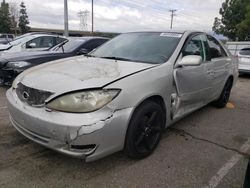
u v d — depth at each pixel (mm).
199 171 2936
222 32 30297
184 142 3658
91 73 2818
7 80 6039
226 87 5340
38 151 3166
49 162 2945
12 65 5828
